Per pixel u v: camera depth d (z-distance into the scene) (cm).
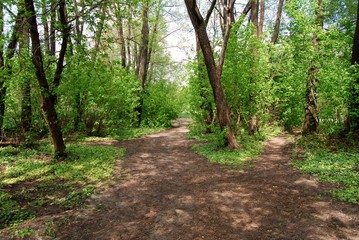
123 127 1711
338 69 880
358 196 513
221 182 671
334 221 437
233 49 1036
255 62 1055
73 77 952
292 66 1216
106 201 569
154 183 688
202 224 455
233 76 1025
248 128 1223
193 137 1419
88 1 750
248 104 1132
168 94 2111
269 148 1060
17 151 952
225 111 994
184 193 607
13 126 1030
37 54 776
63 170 767
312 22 1065
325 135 947
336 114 915
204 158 941
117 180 711
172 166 853
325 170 682
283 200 536
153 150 1119
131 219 484
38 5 748
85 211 519
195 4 906
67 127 1080
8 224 462
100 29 788
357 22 915
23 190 617
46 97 818
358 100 835
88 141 1271
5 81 842
